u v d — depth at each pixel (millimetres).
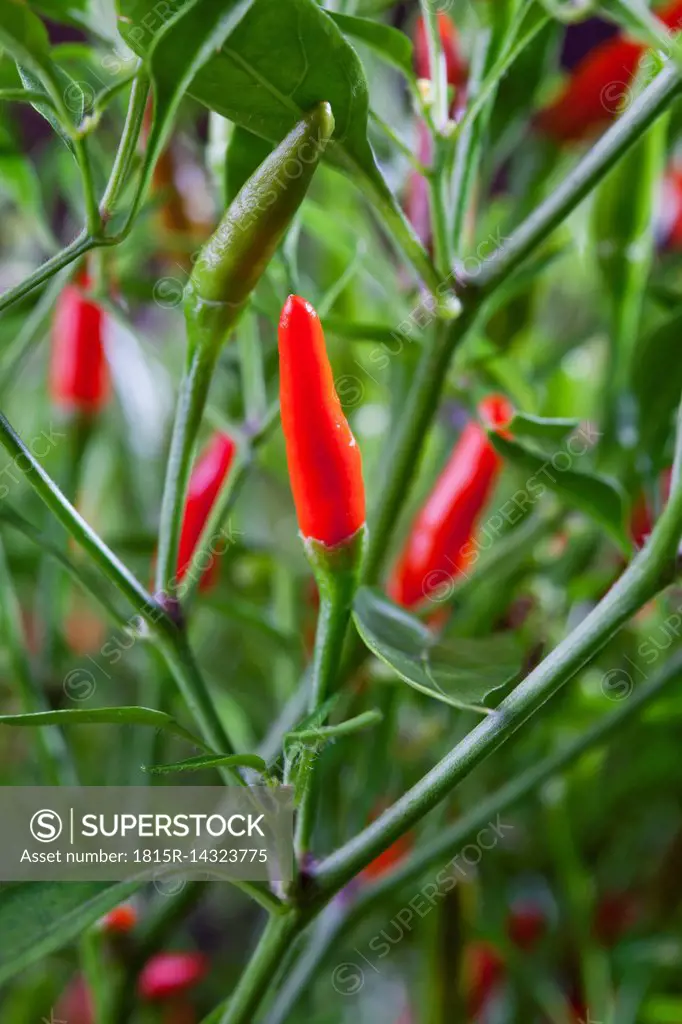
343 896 338
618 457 339
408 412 306
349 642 312
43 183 396
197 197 370
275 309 322
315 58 259
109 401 413
